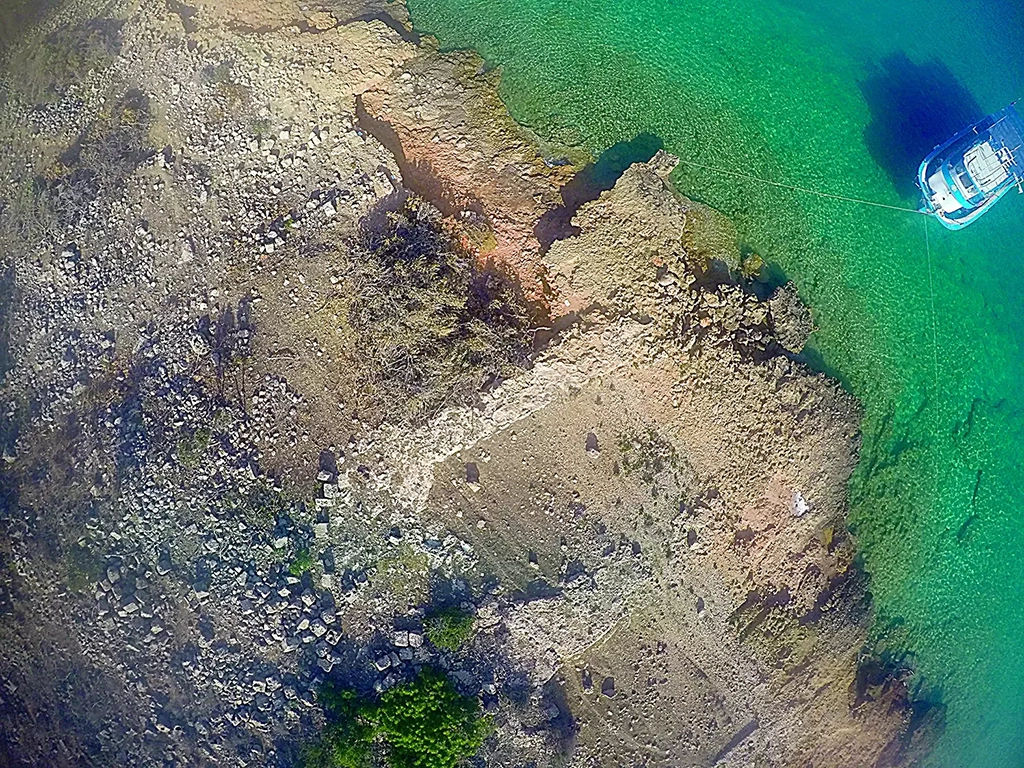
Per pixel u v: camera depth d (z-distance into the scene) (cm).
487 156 2495
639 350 2355
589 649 2423
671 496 2423
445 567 2317
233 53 2420
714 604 2461
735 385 2445
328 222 2339
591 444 2397
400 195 2339
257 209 2358
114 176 2411
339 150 2369
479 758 2244
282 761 2150
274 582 2212
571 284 2320
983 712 2598
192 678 2175
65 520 2250
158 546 2220
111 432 2277
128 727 2158
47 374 2358
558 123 2589
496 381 2233
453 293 2189
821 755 2502
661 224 2364
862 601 2531
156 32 2470
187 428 2241
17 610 2219
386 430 2252
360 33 2453
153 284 2355
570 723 2381
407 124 2470
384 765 2148
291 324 2309
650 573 2417
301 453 2264
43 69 2541
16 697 2181
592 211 2361
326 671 2212
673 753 2427
